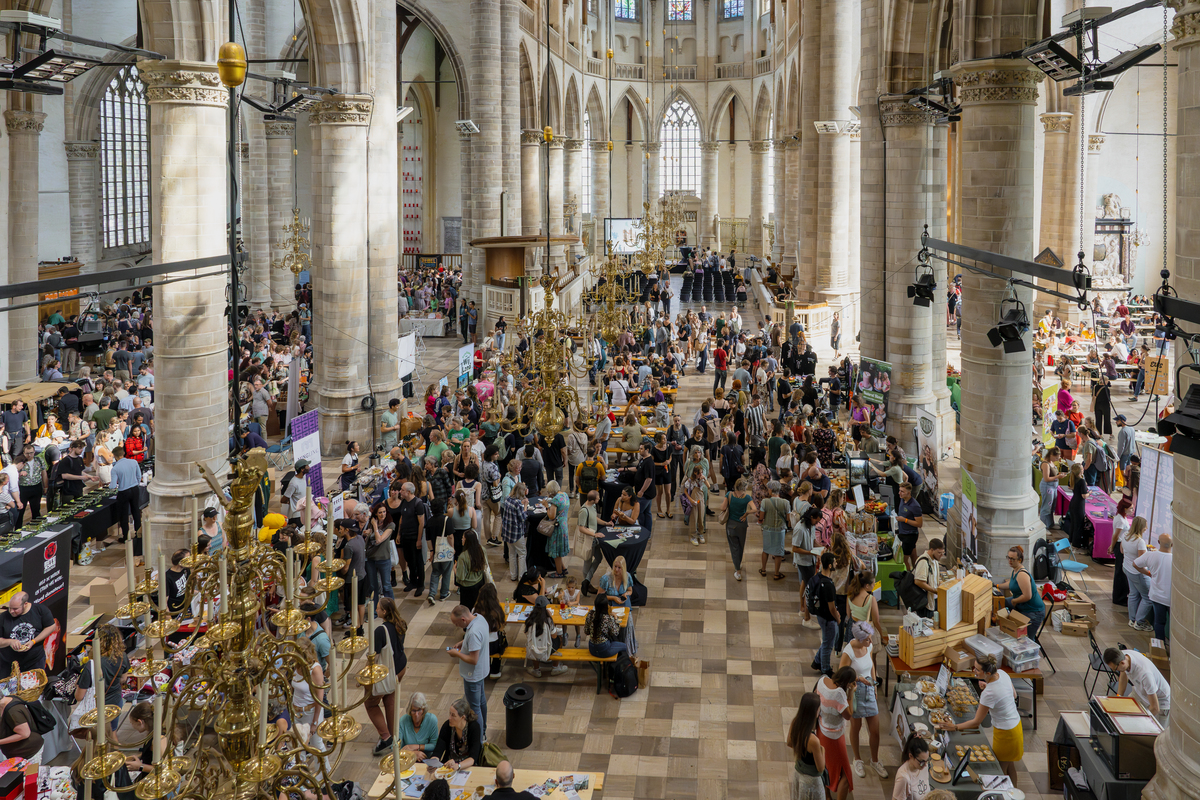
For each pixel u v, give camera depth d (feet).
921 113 71.00
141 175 146.82
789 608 48.70
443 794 25.26
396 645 35.22
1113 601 48.16
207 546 39.60
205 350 52.65
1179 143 27.94
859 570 44.27
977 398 50.21
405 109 81.15
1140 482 46.80
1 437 58.85
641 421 71.77
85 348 96.53
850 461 57.82
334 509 45.68
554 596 43.19
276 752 16.61
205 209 52.21
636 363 93.61
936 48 71.10
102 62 44.83
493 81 130.41
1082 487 54.65
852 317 115.85
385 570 46.37
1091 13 38.27
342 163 75.46
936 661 37.42
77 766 15.64
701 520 58.34
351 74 74.90
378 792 29.19
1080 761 31.01
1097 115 116.78
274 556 17.58
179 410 52.08
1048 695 38.88
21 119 81.82
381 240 78.79
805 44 124.16
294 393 70.08
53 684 34.73
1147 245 124.16
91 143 129.18
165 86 50.52
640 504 55.47
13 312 81.76
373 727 37.50
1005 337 44.24
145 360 89.97
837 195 113.19
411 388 84.89
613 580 42.22
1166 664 38.70
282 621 16.88
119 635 32.50
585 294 124.36
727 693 40.01
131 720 28.55
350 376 77.46
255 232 130.21
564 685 41.01
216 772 16.42
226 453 54.80
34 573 37.65
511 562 51.47
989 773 30.22
